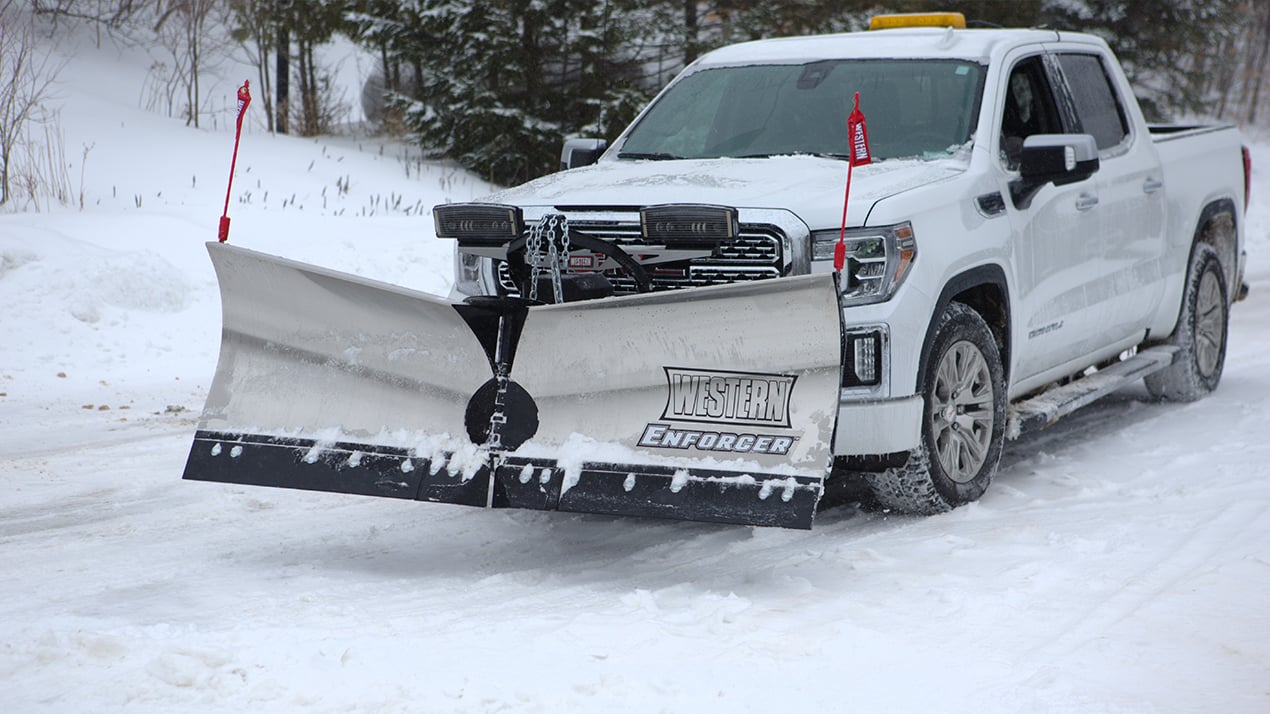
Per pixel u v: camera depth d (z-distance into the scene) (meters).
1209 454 5.96
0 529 4.96
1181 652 3.43
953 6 18.72
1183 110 22.19
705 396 4.02
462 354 4.26
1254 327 10.38
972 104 5.50
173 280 9.98
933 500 4.90
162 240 10.83
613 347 4.10
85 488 5.66
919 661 3.38
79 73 17.23
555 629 3.66
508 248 4.64
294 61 19.94
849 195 4.57
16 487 5.66
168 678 3.21
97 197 12.25
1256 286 13.11
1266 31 30.34
